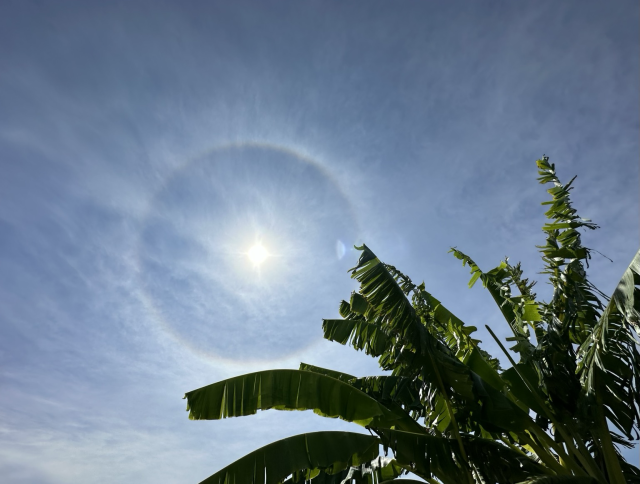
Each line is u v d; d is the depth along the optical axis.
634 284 5.31
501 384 7.55
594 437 6.60
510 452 6.26
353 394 6.34
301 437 5.63
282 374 6.28
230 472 5.26
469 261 8.89
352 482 6.24
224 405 5.98
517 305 7.75
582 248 6.95
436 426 7.33
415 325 6.63
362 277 7.11
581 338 7.34
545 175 8.27
